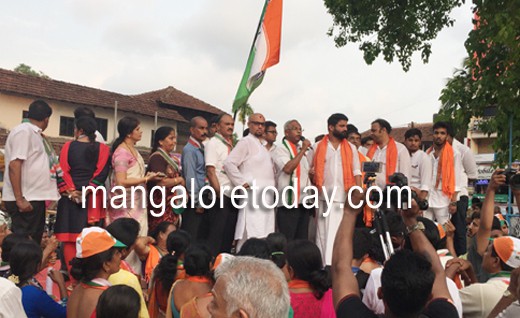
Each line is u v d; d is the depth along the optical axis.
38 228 6.37
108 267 3.88
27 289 4.08
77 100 27.25
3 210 6.76
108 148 6.52
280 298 2.11
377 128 8.17
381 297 2.42
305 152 7.70
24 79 26.36
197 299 3.81
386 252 2.79
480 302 3.77
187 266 4.09
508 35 8.84
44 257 5.11
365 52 15.60
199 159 7.20
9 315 3.43
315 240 7.73
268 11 8.83
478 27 9.96
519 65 9.27
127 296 3.33
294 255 3.77
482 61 9.85
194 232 7.11
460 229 8.23
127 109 29.23
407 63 15.53
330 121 7.70
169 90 33.41
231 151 7.15
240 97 8.98
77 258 3.86
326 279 3.76
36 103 6.42
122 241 4.26
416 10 14.91
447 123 8.33
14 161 6.09
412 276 2.27
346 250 2.54
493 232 5.62
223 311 2.11
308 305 3.71
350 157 7.58
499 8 9.36
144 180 6.42
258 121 7.26
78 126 6.39
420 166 8.24
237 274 2.14
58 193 6.50
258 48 8.88
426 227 4.30
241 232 7.08
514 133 9.47
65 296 4.77
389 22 15.19
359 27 14.94
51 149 6.49
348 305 2.35
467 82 10.18
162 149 7.00
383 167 7.99
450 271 4.36
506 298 3.07
